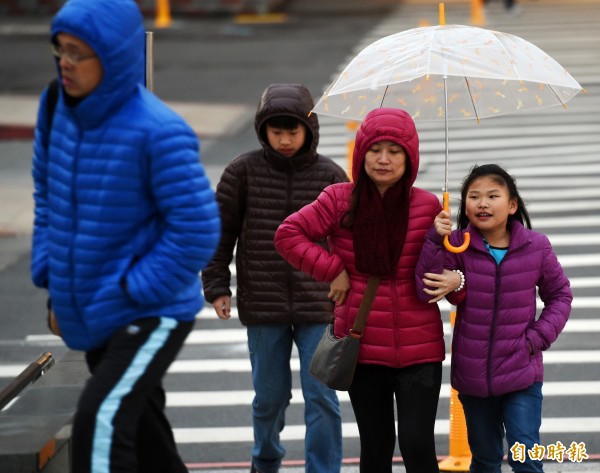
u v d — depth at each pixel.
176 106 60.09
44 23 92.50
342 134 54.16
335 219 15.33
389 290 15.16
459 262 15.70
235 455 21.66
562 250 36.03
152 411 13.42
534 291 15.77
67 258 12.21
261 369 17.84
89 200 12.05
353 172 15.12
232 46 79.31
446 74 15.33
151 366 11.98
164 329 12.16
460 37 15.91
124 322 12.23
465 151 50.88
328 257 15.30
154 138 11.88
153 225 12.23
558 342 27.73
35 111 60.44
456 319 15.94
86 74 11.71
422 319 15.25
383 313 15.16
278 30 86.56
